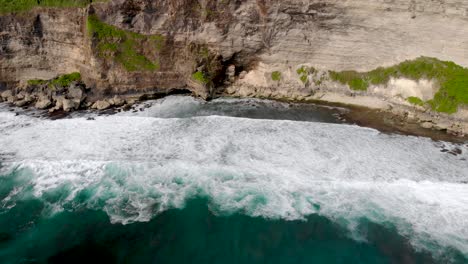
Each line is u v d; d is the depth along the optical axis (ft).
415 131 96.02
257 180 75.15
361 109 107.45
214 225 65.46
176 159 81.05
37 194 72.33
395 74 107.14
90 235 63.31
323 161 81.20
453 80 99.55
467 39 99.30
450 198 71.20
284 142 88.12
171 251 60.70
